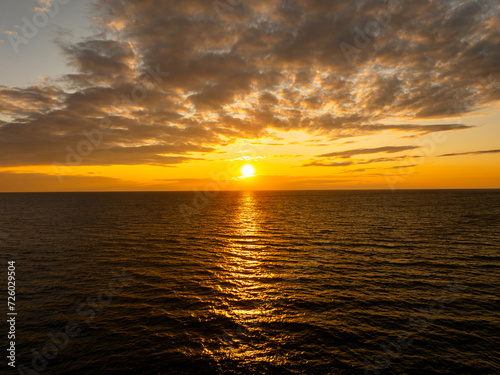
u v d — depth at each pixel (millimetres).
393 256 30938
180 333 15602
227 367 12781
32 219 63469
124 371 12469
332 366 12797
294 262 29219
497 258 29781
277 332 15695
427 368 12586
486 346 14227
